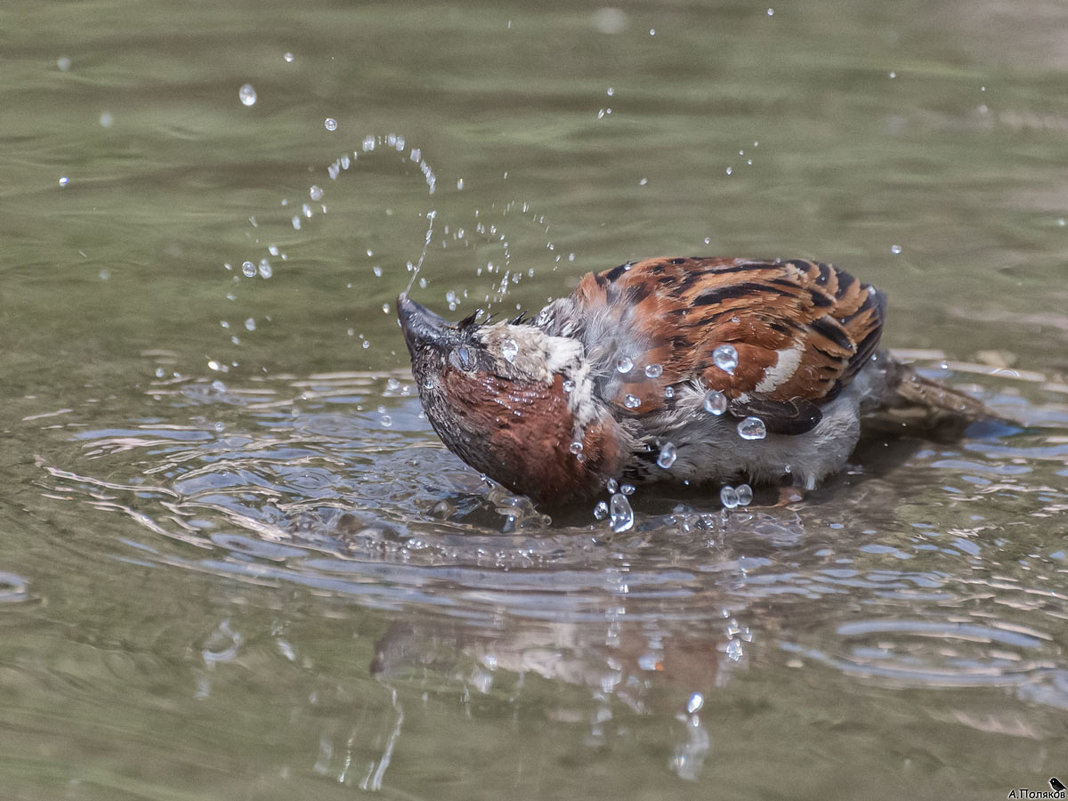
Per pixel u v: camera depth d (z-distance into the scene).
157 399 11.80
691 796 6.50
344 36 22.31
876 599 8.62
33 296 13.81
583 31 23.08
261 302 13.86
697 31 23.02
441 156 17.67
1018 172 17.30
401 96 19.78
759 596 8.68
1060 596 8.66
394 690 7.43
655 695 7.40
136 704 7.22
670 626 8.24
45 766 6.64
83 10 22.75
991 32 22.61
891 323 13.52
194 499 9.91
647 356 9.88
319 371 12.49
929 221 15.91
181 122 18.47
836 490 10.54
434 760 6.77
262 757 6.77
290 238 15.38
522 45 22.22
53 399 11.69
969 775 6.67
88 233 15.31
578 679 7.63
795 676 7.67
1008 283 14.38
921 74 20.70
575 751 6.88
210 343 12.96
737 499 10.37
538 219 15.88
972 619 8.34
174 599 8.39
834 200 16.47
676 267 10.68
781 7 24.48
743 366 10.06
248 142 18.02
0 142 17.58
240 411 11.63
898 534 9.65
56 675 7.46
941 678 7.63
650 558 9.27
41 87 19.31
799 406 10.29
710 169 17.45
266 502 9.95
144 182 16.73
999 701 7.39
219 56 21.02
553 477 9.79
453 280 14.27
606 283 10.34
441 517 9.88
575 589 8.77
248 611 8.29
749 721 7.19
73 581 8.58
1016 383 12.41
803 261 11.19
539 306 13.60
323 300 13.95
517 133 18.55
